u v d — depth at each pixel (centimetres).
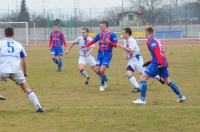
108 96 1464
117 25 7300
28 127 979
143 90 1283
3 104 1300
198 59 3064
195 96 1437
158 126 982
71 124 1006
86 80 1809
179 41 6141
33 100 1151
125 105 1266
